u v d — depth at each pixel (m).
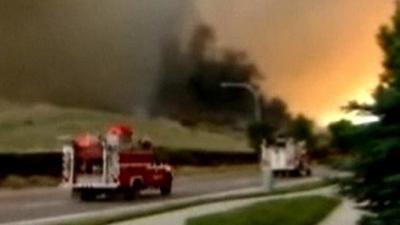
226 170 102.38
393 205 11.52
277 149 81.94
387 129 11.36
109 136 49.41
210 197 47.75
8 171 68.38
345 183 11.83
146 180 50.19
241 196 47.50
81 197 49.44
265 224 28.55
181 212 34.97
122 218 32.94
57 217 36.66
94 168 49.16
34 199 50.00
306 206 34.28
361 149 11.53
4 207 43.28
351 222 29.66
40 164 71.81
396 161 11.39
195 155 105.75
